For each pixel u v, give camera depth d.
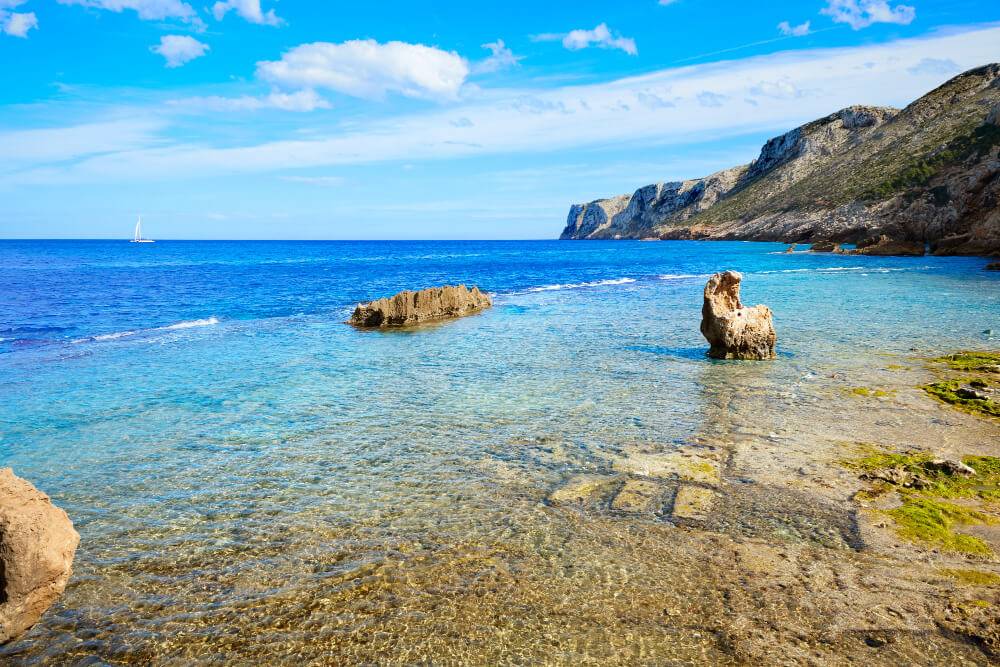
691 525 8.02
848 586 6.58
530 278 59.97
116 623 6.26
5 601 5.88
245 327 27.62
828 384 15.21
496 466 10.28
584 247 172.38
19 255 119.56
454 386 15.89
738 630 5.91
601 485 9.37
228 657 5.73
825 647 5.64
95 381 16.91
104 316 31.62
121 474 10.22
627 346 21.27
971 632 5.78
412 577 6.96
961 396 13.75
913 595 6.39
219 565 7.33
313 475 10.05
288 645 5.87
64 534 6.24
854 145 143.38
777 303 30.62
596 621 6.10
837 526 7.90
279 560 7.41
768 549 7.38
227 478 9.98
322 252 146.50
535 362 18.80
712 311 18.69
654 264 77.94
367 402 14.46
